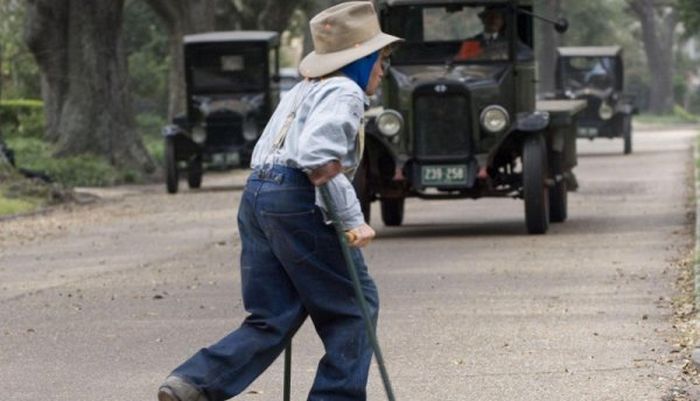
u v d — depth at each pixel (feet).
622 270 107.04
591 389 63.16
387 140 141.59
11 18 396.37
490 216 165.27
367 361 48.34
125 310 91.45
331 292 47.75
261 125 240.73
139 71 460.96
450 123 141.08
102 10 277.64
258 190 47.57
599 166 267.39
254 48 241.35
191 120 238.68
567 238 134.51
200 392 47.24
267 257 47.98
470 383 65.16
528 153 138.92
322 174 45.98
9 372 69.62
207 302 94.68
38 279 111.14
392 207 153.48
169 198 216.74
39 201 200.44
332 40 47.83
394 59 144.15
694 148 336.08
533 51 144.46
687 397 60.85
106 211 189.88
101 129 276.62
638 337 76.07
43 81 300.61
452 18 144.56
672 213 160.25
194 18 327.26
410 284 101.65
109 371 69.72
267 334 48.03
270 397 62.69
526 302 91.15
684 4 270.87
